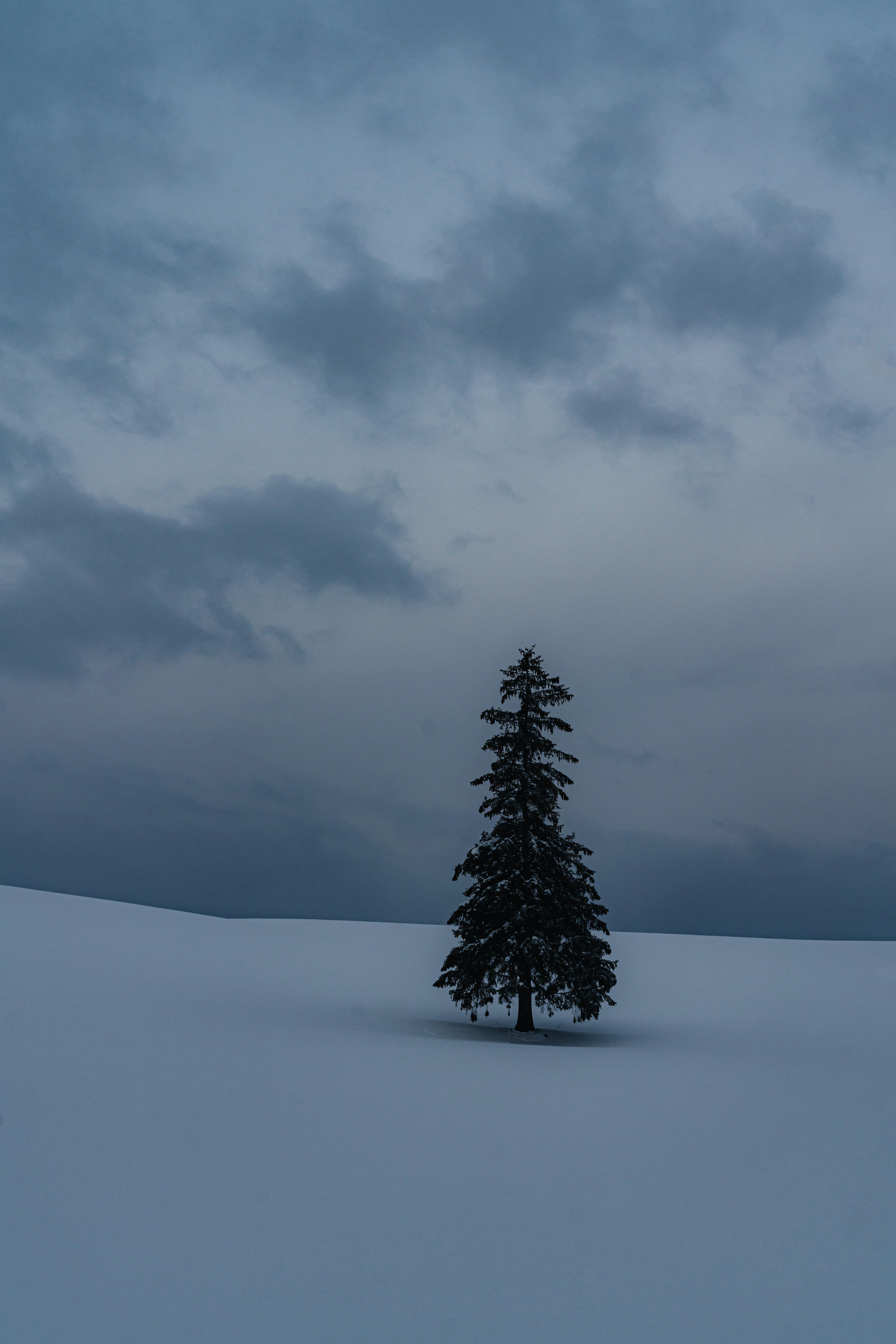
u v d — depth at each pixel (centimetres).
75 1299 640
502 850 2978
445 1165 1038
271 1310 629
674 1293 675
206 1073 1574
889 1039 2567
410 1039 2316
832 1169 1070
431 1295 662
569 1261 741
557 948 2838
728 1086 1697
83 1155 1027
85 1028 2027
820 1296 673
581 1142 1185
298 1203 879
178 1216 829
